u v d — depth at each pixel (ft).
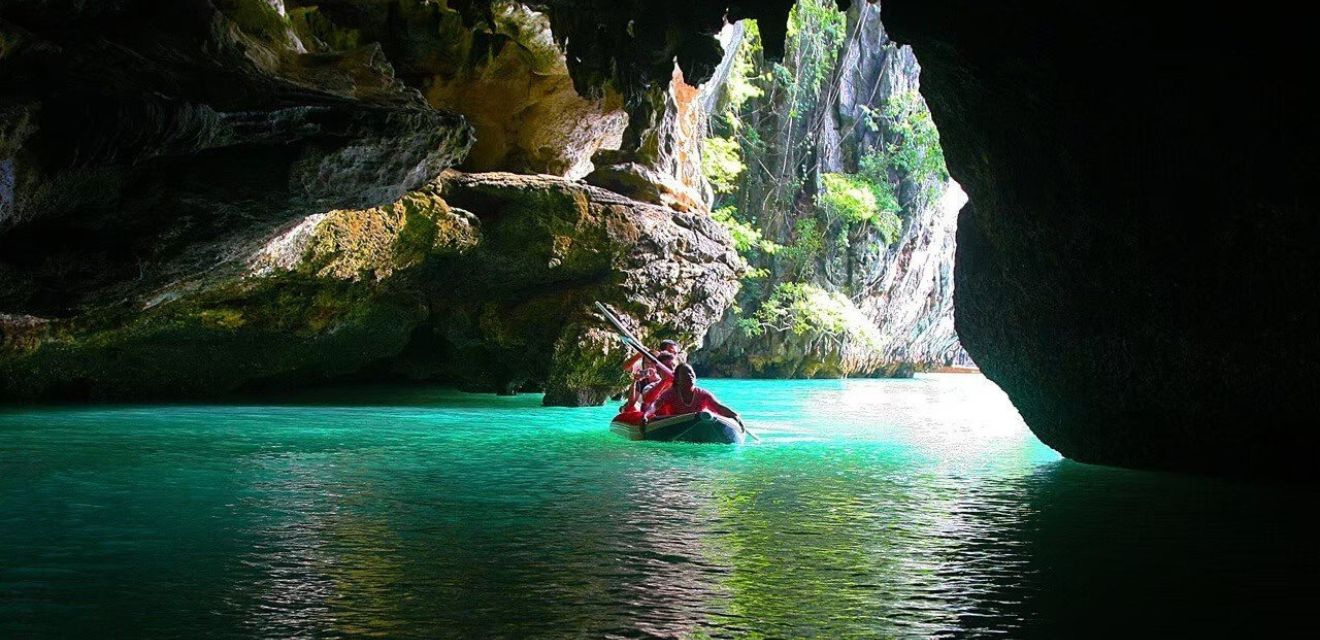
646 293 55.42
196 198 30.25
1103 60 26.55
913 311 114.62
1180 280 27.94
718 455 35.53
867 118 107.34
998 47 27.91
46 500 25.29
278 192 31.27
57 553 19.65
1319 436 27.91
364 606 16.21
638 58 34.42
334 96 31.65
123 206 28.91
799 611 16.21
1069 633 15.30
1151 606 16.66
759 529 22.40
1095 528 22.71
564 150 62.34
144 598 16.62
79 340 49.49
